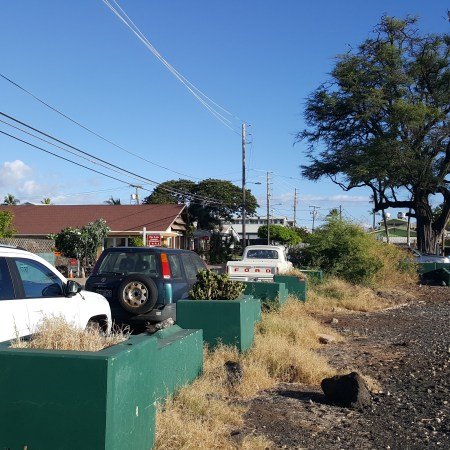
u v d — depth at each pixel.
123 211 45.41
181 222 46.47
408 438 6.08
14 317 6.26
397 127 41.44
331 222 25.03
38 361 4.23
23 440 4.20
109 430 4.16
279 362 8.52
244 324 8.95
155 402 5.25
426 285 27.36
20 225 43.88
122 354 4.35
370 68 42.03
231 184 65.38
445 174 42.50
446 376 8.85
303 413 6.76
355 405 7.09
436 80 42.75
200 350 7.48
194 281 11.15
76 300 7.49
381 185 43.91
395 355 10.62
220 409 6.25
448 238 78.38
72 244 31.67
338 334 12.97
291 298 15.84
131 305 9.95
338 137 45.81
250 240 74.19
